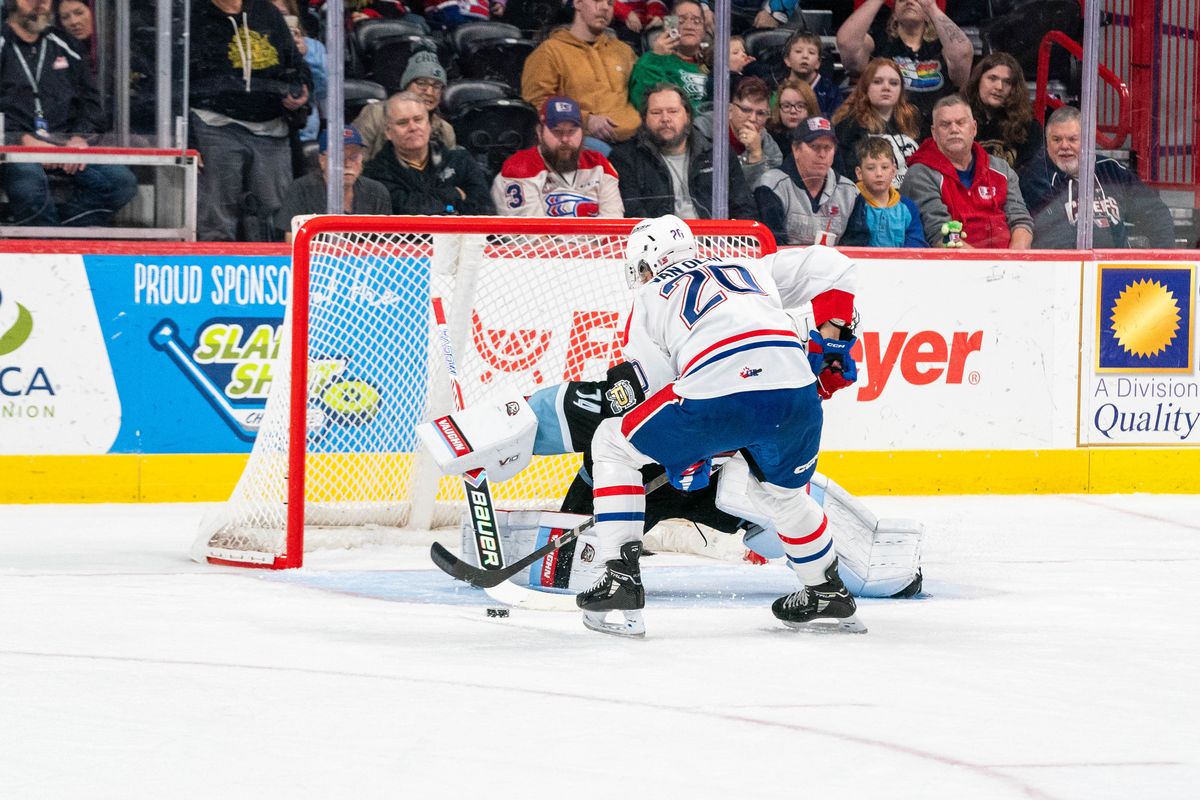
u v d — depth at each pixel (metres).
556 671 7.21
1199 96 17.42
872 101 16.98
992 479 16.17
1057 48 18.11
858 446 15.87
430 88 16.20
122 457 14.45
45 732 5.90
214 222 15.71
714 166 16.48
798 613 8.44
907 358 15.92
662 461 8.16
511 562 10.02
